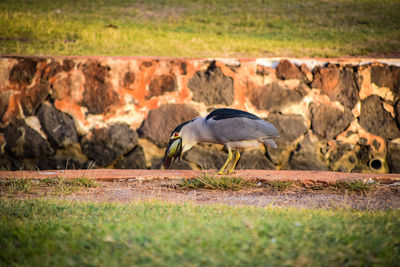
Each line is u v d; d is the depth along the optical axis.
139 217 6.70
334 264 4.83
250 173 11.38
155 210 7.24
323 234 5.67
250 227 5.78
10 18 24.47
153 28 26.00
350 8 32.53
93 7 31.05
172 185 10.42
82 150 14.43
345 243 5.40
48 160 14.32
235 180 10.31
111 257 4.93
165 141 14.60
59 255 5.02
